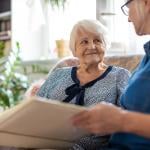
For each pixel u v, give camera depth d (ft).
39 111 3.40
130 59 6.04
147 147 3.65
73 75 5.52
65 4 9.81
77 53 5.53
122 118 3.04
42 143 4.51
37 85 6.57
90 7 9.26
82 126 3.21
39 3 11.03
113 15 8.62
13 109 3.39
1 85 9.86
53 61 10.15
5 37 11.87
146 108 3.62
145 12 3.93
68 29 9.89
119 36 8.54
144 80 3.70
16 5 11.44
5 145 4.50
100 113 3.05
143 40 8.16
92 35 5.44
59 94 5.41
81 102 5.19
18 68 11.27
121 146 3.89
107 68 5.45
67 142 4.71
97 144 4.76
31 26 11.30
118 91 5.16
